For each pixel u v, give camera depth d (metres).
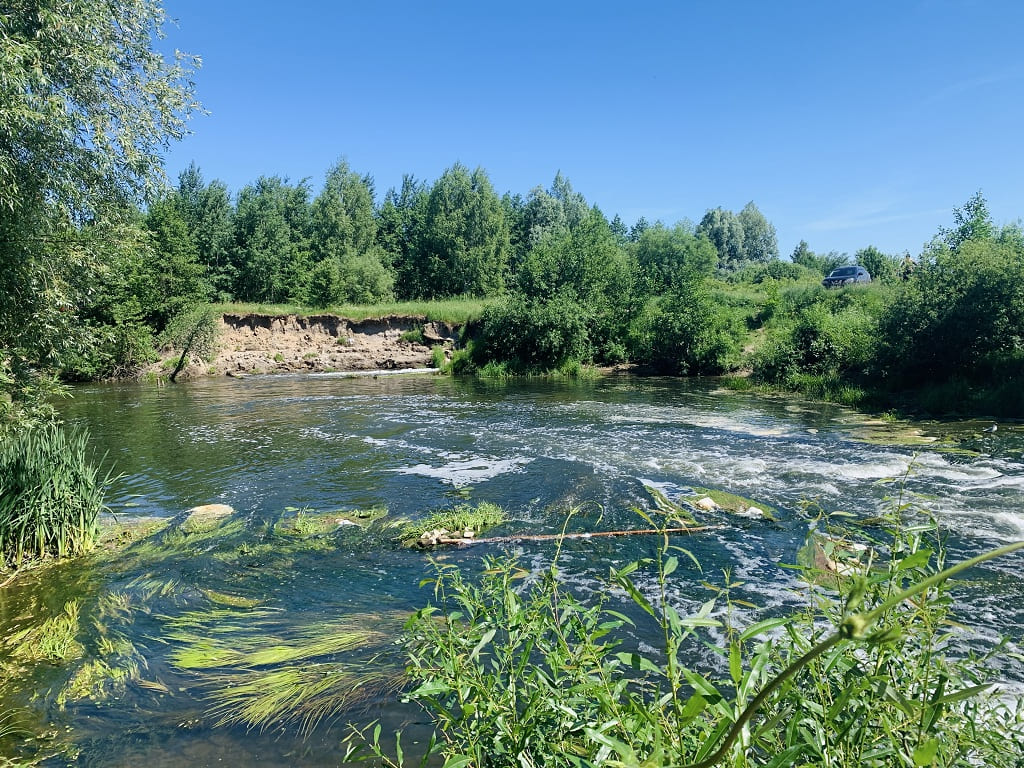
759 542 8.22
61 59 8.66
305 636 6.02
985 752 2.39
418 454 13.83
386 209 77.44
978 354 19.67
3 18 7.81
